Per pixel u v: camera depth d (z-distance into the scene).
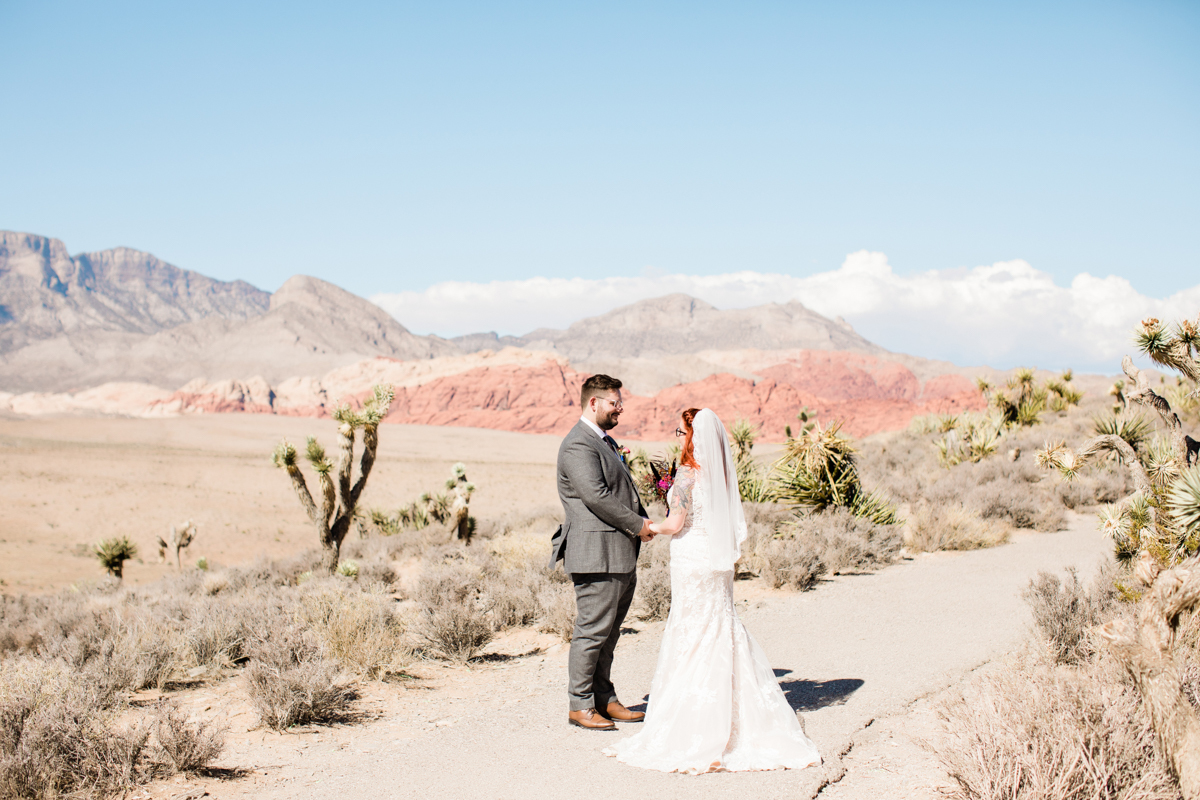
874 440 32.78
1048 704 3.72
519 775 4.28
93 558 43.09
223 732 5.28
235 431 147.38
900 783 3.97
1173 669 3.22
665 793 3.94
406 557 15.93
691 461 4.74
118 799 4.17
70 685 5.34
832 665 6.15
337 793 4.17
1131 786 3.27
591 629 4.97
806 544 10.58
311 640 6.36
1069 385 30.83
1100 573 6.88
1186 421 15.86
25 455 75.94
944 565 10.52
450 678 6.62
